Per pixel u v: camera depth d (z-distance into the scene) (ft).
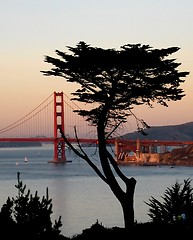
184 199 118.83
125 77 112.88
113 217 317.83
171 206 118.93
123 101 116.88
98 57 108.17
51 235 68.74
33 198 70.38
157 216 118.32
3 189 561.84
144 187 592.19
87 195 488.44
